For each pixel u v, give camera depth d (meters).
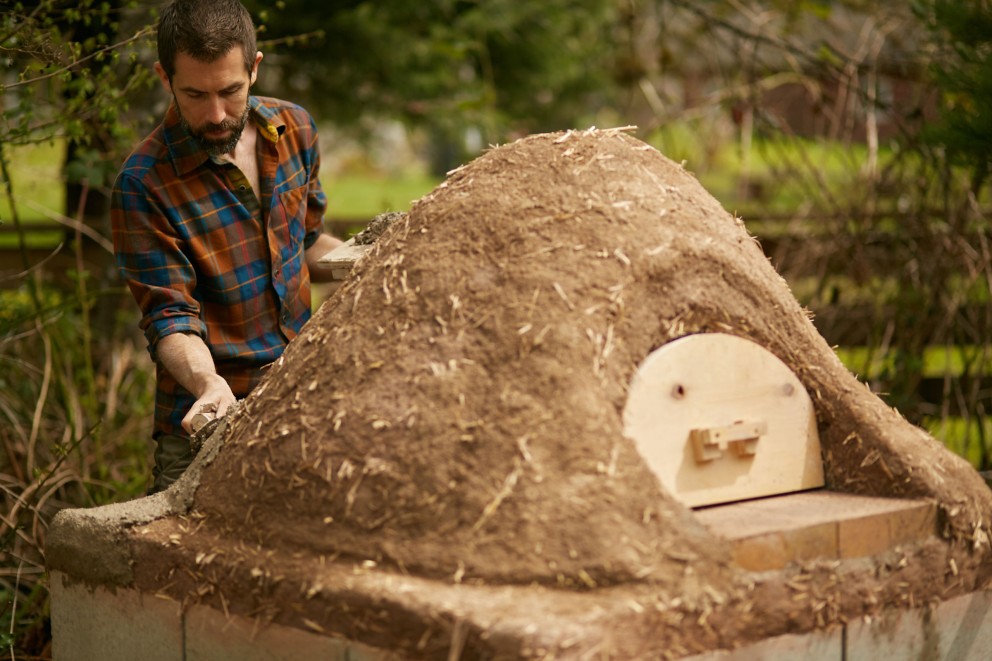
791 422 2.21
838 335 5.12
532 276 2.06
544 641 1.67
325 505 2.04
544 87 7.63
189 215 2.76
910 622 2.12
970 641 2.22
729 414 2.12
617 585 1.82
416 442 1.98
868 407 2.25
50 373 4.15
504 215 2.16
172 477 2.81
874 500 2.15
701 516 2.02
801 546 1.97
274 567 2.04
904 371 4.71
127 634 2.32
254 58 2.66
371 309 2.18
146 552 2.25
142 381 4.66
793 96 6.16
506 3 6.98
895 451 2.19
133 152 2.78
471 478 1.92
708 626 1.84
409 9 6.53
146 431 4.45
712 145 6.16
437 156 17.53
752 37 5.64
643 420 2.02
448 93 7.15
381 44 6.48
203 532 2.21
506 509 1.88
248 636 2.07
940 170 4.73
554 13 7.22
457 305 2.08
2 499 3.92
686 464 2.06
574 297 2.04
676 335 2.11
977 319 4.73
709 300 2.15
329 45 6.44
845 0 5.59
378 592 1.86
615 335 2.04
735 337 2.14
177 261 2.73
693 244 2.14
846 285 5.22
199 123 2.62
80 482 3.78
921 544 2.12
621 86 6.96
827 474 2.26
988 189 5.57
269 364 2.87
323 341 2.21
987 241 4.77
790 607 1.94
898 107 5.05
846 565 2.03
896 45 5.30
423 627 1.79
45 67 3.50
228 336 2.84
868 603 2.04
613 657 1.74
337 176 16.56
